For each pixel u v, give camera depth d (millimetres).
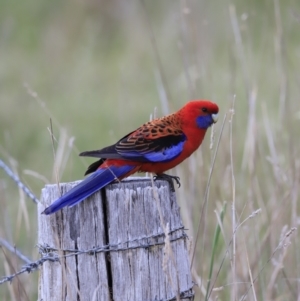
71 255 8445
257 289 11547
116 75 25828
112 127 21656
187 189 12562
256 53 21375
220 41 24000
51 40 28469
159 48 25297
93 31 28312
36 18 30109
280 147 13484
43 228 8742
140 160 9953
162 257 8516
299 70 19062
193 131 10719
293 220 11922
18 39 29156
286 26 23750
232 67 13648
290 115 13578
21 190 11297
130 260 8430
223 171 12727
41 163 18984
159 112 20891
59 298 8578
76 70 26547
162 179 10484
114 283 8422
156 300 8492
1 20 30031
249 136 12828
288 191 12203
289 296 11570
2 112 23266
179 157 10477
